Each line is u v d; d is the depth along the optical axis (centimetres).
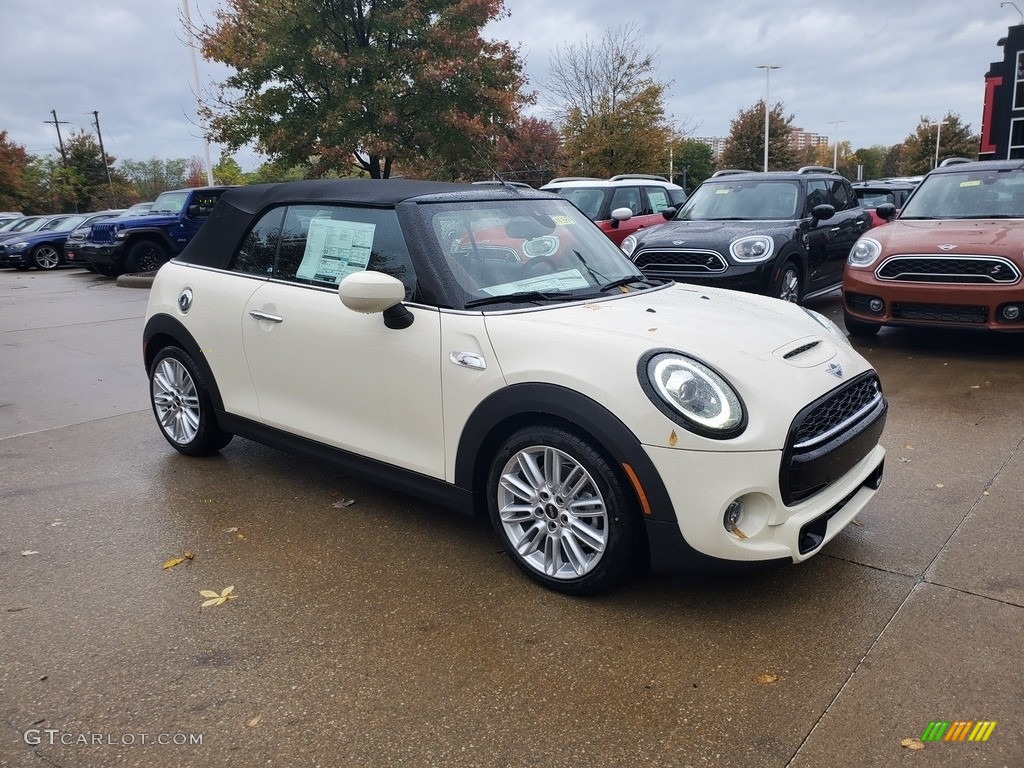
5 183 4562
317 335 376
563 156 2995
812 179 920
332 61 1402
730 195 920
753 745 231
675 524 278
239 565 347
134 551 362
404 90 1465
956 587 313
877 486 342
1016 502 387
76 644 288
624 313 330
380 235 362
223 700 256
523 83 1622
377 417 360
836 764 223
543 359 300
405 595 319
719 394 279
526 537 325
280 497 423
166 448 510
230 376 432
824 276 916
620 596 314
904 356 691
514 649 281
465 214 369
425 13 1468
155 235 1661
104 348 871
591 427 285
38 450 512
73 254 1853
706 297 382
